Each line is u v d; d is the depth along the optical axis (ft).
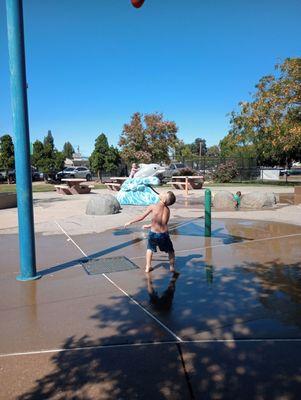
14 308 15.69
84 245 27.14
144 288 17.81
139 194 54.13
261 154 131.03
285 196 65.51
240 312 14.79
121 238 29.37
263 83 61.87
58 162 149.79
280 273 19.74
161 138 142.31
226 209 47.09
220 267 21.06
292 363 11.00
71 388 10.09
